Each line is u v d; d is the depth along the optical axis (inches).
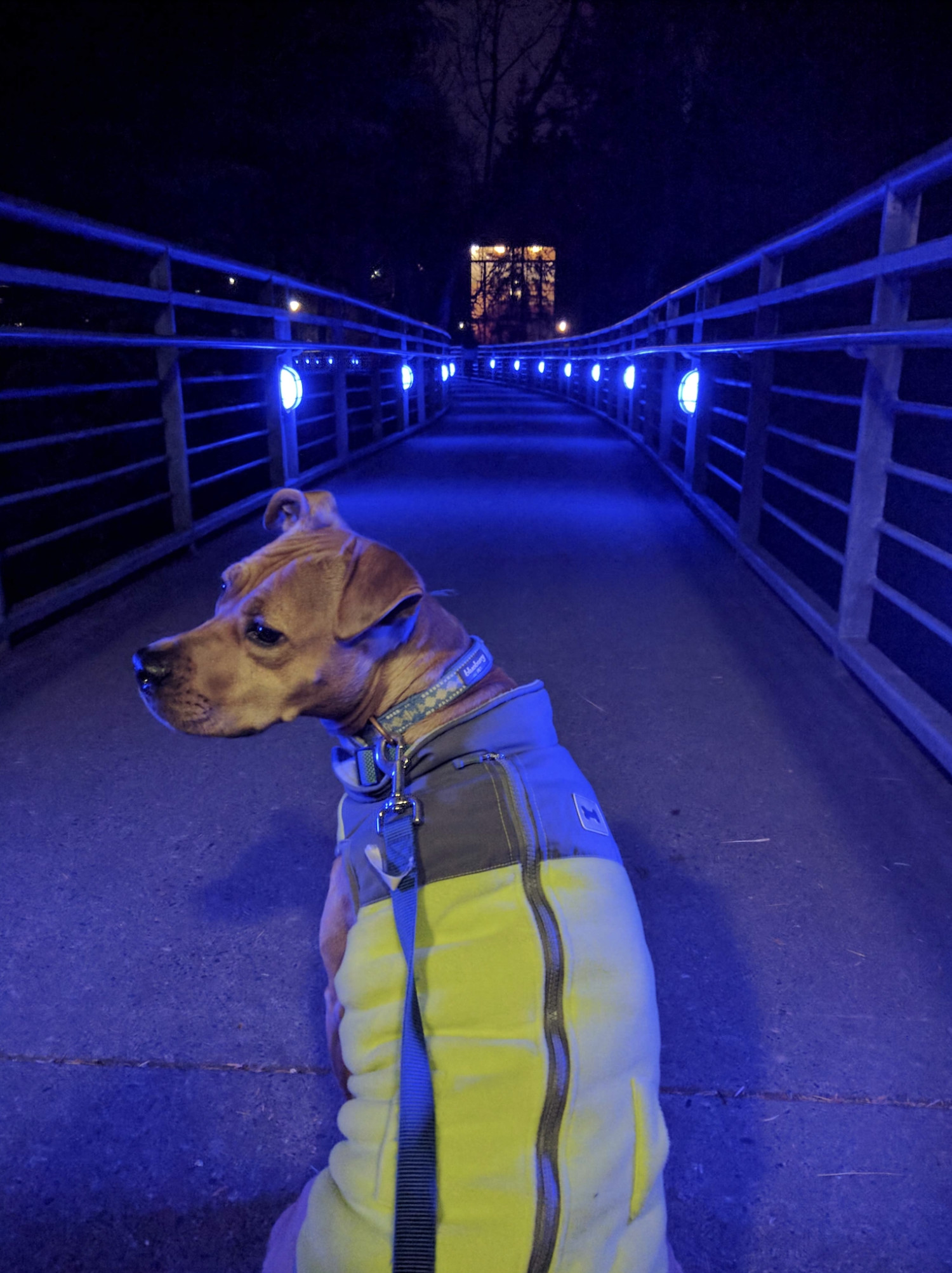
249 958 100.3
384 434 612.4
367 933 49.6
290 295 374.6
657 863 117.6
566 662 185.8
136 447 313.3
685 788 136.0
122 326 315.9
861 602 179.6
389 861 50.6
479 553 278.1
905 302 158.7
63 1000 94.0
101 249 315.3
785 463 278.1
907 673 165.2
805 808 130.6
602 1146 41.0
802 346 171.6
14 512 258.2
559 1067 41.4
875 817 128.2
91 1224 70.8
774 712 161.6
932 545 155.9
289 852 120.6
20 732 155.2
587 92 1095.0
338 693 63.5
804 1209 72.0
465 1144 40.4
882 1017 91.6
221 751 148.3
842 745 149.3
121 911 108.2
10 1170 75.4
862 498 173.0
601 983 44.4
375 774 58.4
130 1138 78.3
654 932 104.3
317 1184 45.4
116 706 165.2
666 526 322.3
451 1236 38.7
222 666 62.5
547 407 951.6
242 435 322.3
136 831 125.5
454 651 65.5
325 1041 88.7
